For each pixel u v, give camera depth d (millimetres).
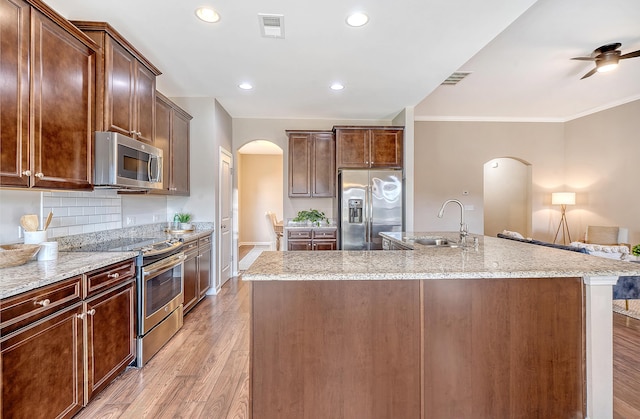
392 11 2303
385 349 1640
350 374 1633
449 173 6355
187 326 3168
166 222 4066
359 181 4648
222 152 4656
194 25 2488
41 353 1527
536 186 6453
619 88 4727
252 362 1611
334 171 5055
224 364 2439
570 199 5945
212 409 1915
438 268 1683
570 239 6324
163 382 2193
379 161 4781
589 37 3176
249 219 9188
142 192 2957
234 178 5375
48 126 1828
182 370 2350
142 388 2123
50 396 1582
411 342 1648
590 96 5082
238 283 4836
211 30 2564
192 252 3477
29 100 1707
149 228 3643
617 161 5406
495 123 6379
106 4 2199
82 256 2127
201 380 2223
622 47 3387
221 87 3887
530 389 1684
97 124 2209
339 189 4773
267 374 1615
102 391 2078
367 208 4648
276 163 9234
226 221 4922
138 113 2629
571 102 5398
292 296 1616
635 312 3488
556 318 1691
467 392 1667
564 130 6445
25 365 1438
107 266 2016
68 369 1704
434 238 3176
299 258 1991
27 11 1689
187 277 3340
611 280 1670
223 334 2980
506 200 7969
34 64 1732
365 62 3172
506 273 1613
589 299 1683
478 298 1670
